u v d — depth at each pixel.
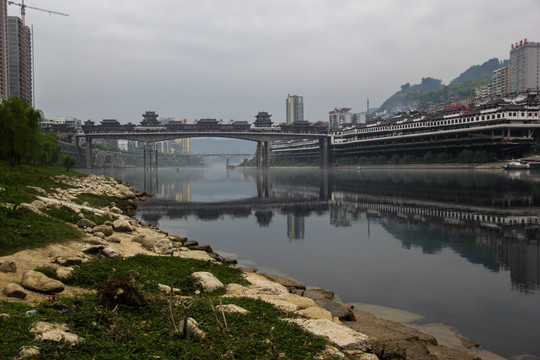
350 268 23.81
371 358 10.69
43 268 14.28
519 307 17.31
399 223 40.28
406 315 16.48
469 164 160.75
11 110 65.44
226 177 174.62
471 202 56.56
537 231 34.97
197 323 11.45
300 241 32.12
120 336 10.22
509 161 146.75
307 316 13.51
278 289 16.86
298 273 22.81
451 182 97.75
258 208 55.84
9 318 10.15
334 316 14.70
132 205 56.91
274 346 10.61
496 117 156.88
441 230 36.00
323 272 23.00
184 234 35.62
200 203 63.09
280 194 79.38
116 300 12.26
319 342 11.16
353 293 19.30
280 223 42.00
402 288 20.03
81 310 11.37
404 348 11.82
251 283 17.94
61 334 9.59
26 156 68.44
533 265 24.03
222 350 10.09
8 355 8.58
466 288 19.95
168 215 48.78
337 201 63.00
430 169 182.88
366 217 44.91
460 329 15.10
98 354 9.17
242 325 11.76
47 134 110.94
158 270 17.23
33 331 9.62
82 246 18.62
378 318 15.83
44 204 26.28
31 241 17.30
